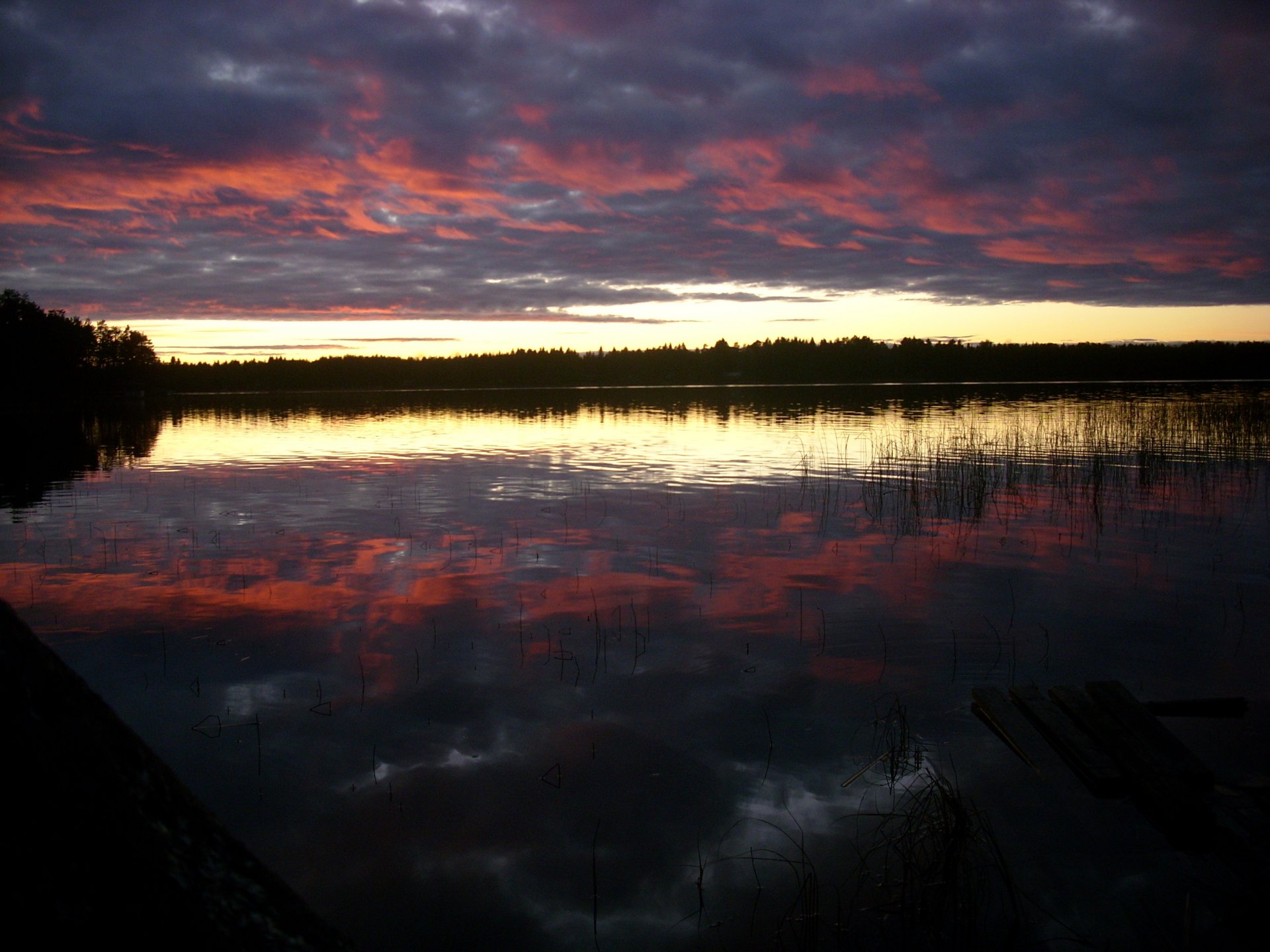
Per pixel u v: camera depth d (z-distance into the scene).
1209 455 21.30
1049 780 5.49
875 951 4.01
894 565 11.02
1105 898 4.41
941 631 8.33
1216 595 9.48
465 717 6.44
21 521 14.22
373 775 5.56
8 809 1.49
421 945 4.05
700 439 27.88
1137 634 8.20
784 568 10.85
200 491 17.36
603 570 10.77
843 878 4.54
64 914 1.47
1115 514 14.33
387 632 8.37
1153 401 44.81
